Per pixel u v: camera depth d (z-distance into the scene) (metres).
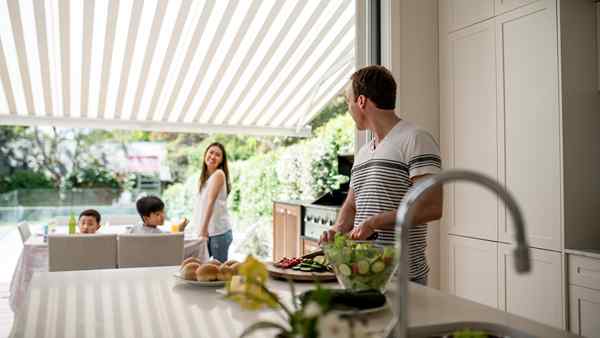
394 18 3.28
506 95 2.89
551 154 2.63
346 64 6.52
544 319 2.63
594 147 2.66
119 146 14.65
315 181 7.27
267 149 12.79
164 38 5.75
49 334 1.02
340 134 7.31
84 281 1.56
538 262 2.68
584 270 2.44
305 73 6.74
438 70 3.41
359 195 1.91
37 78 6.26
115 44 5.77
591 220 2.62
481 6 3.06
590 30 2.69
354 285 1.23
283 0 5.32
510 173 2.86
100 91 6.76
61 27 5.32
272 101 7.44
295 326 0.70
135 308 1.23
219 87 6.94
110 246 3.39
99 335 1.01
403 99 3.29
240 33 5.78
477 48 3.09
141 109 7.36
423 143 1.75
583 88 2.65
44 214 8.50
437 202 1.70
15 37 5.41
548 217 2.64
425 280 1.78
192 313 1.19
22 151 14.30
